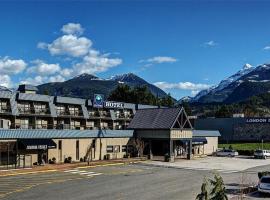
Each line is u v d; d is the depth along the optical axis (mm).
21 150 53469
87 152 63531
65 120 76000
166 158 66188
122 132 70125
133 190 36094
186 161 68062
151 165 59906
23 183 39219
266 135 111688
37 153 55656
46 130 56812
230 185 40062
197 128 120250
